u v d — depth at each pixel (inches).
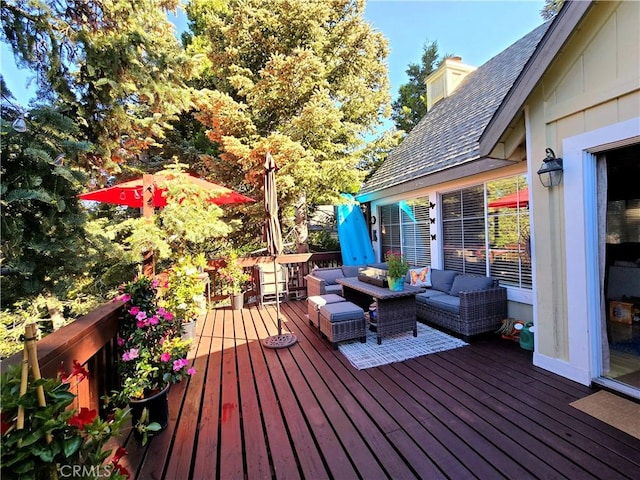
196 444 92.2
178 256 228.5
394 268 169.8
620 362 129.0
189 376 136.1
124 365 101.3
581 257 117.0
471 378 126.0
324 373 135.6
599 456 81.1
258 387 125.3
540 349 133.6
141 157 379.2
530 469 77.6
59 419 48.7
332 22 346.0
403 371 134.5
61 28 113.8
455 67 357.4
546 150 123.1
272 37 309.9
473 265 208.1
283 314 240.1
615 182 212.8
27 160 87.8
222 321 223.6
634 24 99.0
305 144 311.3
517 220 175.0
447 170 206.7
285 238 388.2
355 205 340.5
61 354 73.1
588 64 111.3
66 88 114.8
